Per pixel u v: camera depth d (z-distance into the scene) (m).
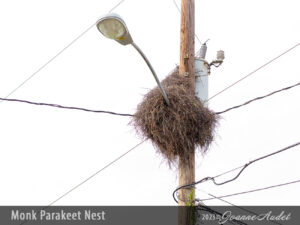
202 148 12.12
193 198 12.02
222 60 14.11
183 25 13.88
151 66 10.45
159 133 11.52
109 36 9.75
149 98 11.90
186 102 11.73
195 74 13.41
